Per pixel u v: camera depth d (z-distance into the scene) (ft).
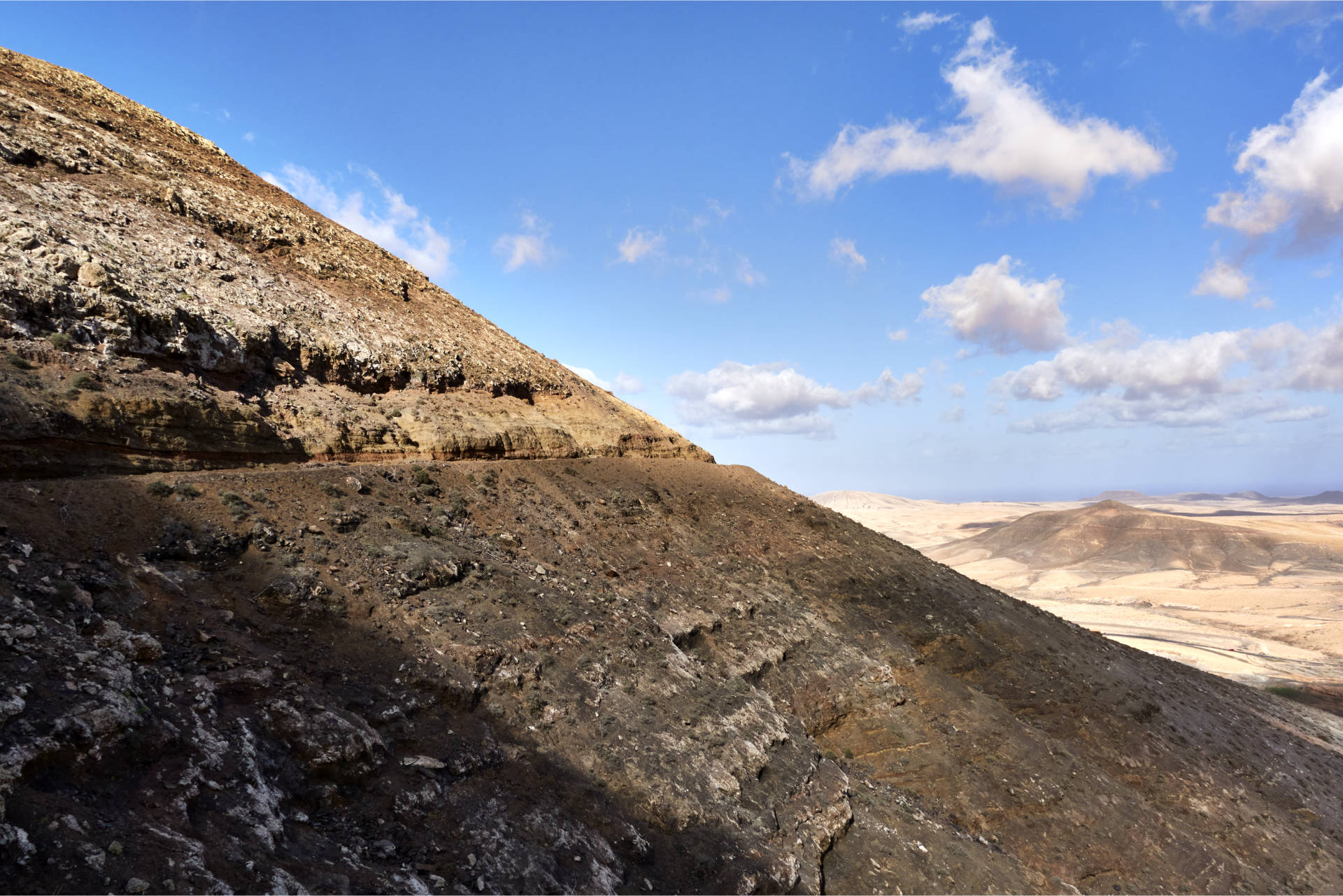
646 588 98.43
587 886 46.39
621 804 56.90
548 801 52.06
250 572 57.26
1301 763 150.30
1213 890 95.20
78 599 43.09
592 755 59.93
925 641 121.90
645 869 52.42
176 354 78.02
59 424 59.88
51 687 34.32
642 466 146.41
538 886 44.01
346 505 73.92
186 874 29.37
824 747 92.58
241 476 69.10
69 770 31.45
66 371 65.21
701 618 96.27
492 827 46.57
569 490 116.26
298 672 48.91
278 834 36.01
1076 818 96.58
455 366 128.57
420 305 150.10
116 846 28.68
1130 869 92.89
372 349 114.42
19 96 107.76
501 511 96.84
